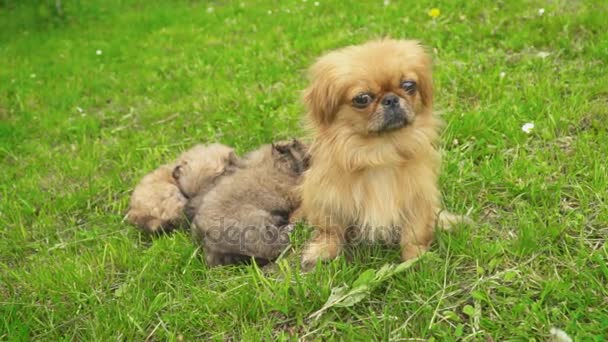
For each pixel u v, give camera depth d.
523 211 1.05
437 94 1.38
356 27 1.94
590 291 0.89
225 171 1.23
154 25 2.60
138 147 1.47
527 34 1.54
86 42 2.50
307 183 1.05
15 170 1.48
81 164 1.44
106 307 1.01
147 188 1.22
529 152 1.18
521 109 1.26
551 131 1.20
